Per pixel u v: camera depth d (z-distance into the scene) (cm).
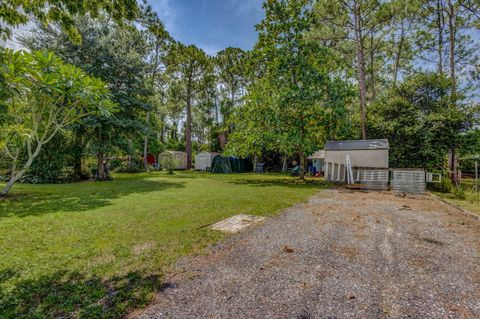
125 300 195
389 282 227
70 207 549
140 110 1398
